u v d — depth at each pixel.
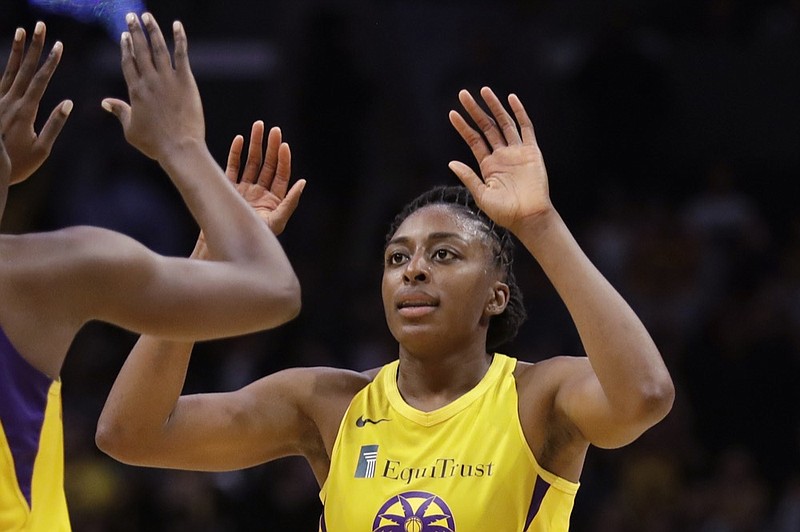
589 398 11.04
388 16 36.19
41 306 8.47
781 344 29.25
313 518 24.70
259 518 24.88
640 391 10.59
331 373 12.36
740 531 25.94
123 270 8.50
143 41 9.10
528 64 34.69
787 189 35.62
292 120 34.19
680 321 30.45
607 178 34.25
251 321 8.71
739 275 31.42
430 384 11.85
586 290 10.77
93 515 25.14
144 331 8.67
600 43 34.41
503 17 36.22
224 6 35.78
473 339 11.86
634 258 31.56
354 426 11.77
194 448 11.95
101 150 31.95
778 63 36.28
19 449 8.42
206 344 28.89
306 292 30.25
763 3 37.56
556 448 11.45
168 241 31.38
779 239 35.06
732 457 26.66
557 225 10.88
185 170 8.97
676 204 34.50
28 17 32.91
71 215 30.95
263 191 12.06
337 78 33.44
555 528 11.37
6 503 8.38
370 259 31.53
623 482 26.75
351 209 33.09
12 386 8.39
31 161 10.27
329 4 35.66
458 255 11.73
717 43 36.88
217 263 8.72
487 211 10.96
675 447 27.39
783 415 28.67
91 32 33.06
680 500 26.48
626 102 34.19
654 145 34.72
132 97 9.06
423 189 32.41
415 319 11.62
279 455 12.38
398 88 35.16
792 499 26.27
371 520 11.19
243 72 35.00
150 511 25.20
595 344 10.72
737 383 28.86
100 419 11.88
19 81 10.23
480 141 11.23
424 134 34.03
